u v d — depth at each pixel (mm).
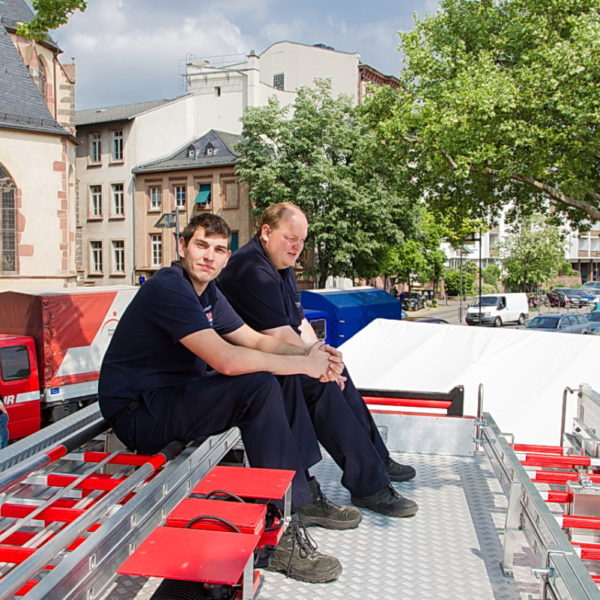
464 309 55594
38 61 36250
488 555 2332
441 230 47188
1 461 2139
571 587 1507
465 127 19625
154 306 2600
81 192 51156
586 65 18500
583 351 4500
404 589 2082
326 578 2139
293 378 2807
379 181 37875
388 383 4828
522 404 4246
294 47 54656
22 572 1383
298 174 39062
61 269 32875
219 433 2594
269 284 3244
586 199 25062
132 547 1706
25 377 13297
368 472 2812
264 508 1873
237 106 50469
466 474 3225
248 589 1681
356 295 21375
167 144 50312
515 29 21500
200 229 2701
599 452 2920
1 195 31484
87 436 2555
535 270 59375
